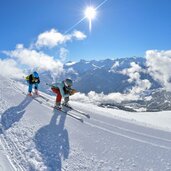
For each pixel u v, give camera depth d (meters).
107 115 14.55
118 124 12.48
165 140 10.60
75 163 7.74
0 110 12.34
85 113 13.66
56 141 9.22
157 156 8.74
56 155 8.10
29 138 9.11
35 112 12.76
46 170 7.04
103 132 10.82
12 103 14.24
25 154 7.83
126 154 8.72
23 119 11.30
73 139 9.62
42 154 8.00
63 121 11.78
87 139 9.77
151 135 11.16
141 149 9.27
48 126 10.73
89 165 7.71
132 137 10.57
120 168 7.68
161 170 7.73
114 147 9.23
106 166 7.74
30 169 6.98
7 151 7.84
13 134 9.34
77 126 11.27
